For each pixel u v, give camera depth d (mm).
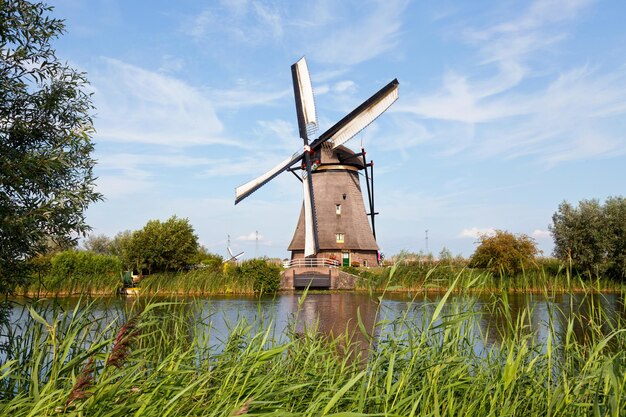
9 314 6645
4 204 6402
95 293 21359
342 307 22875
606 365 3488
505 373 3662
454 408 3883
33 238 6586
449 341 4582
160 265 44656
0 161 6391
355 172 45625
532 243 29250
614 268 34438
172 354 4152
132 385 3555
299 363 5184
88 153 7336
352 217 43906
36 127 7211
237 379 3607
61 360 3426
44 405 3002
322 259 39781
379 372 4324
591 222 34719
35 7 6781
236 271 34281
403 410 3666
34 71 7129
